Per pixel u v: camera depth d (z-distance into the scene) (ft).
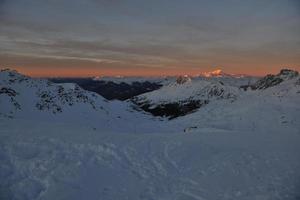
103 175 73.92
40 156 82.33
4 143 91.86
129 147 98.63
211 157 94.27
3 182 65.51
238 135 158.51
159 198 62.75
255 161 91.56
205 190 67.41
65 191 63.16
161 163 85.87
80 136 110.52
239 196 64.34
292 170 83.15
